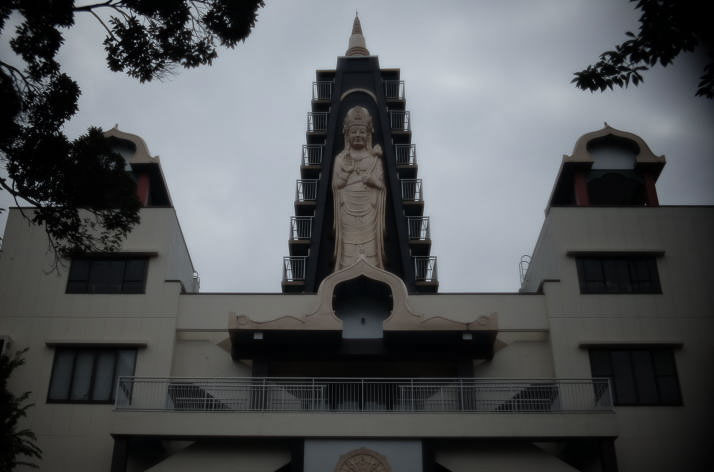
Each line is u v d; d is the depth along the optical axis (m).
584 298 34.94
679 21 19.09
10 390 32.66
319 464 29.48
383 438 29.86
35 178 22.83
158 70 23.00
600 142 38.59
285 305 35.12
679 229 36.31
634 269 35.72
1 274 34.88
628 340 33.97
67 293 34.69
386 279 33.62
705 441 32.31
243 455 30.16
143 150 37.78
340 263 37.81
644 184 38.06
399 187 41.12
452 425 30.05
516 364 34.19
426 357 33.47
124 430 29.89
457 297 35.44
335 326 32.38
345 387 33.75
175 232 37.03
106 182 23.45
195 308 34.94
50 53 22.59
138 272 35.25
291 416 30.08
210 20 22.67
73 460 31.61
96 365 33.41
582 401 32.47
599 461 30.95
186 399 32.09
